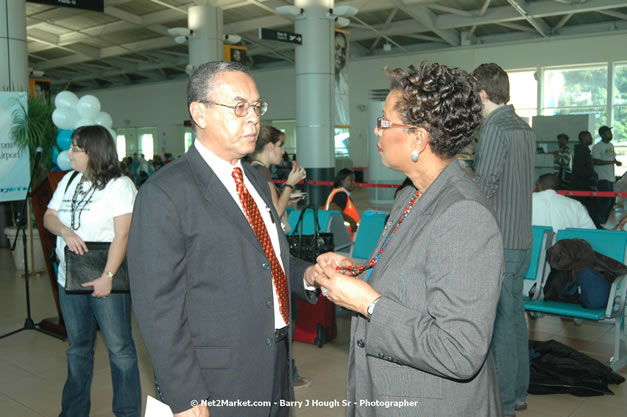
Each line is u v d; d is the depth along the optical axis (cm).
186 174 148
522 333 295
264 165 319
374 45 1856
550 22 1575
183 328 142
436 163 135
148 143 2642
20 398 323
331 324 416
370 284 136
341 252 481
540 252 391
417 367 123
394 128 134
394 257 132
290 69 2108
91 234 253
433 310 121
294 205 1064
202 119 150
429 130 129
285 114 2147
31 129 578
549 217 438
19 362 379
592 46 1543
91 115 445
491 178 265
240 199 155
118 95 2691
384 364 130
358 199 1566
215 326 145
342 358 383
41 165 597
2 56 717
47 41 1962
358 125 1966
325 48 1057
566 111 1627
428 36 1759
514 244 276
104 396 324
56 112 443
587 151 951
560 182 1002
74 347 258
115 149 261
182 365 139
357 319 141
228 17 1655
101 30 1856
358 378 137
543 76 1639
